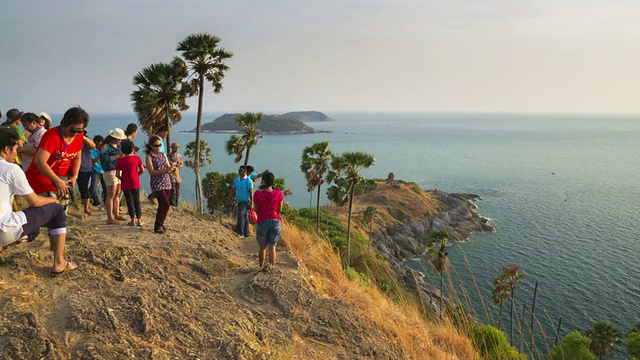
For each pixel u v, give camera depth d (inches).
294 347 147.7
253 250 274.1
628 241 2768.2
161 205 238.5
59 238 142.8
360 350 162.9
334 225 2281.0
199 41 686.5
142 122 654.5
